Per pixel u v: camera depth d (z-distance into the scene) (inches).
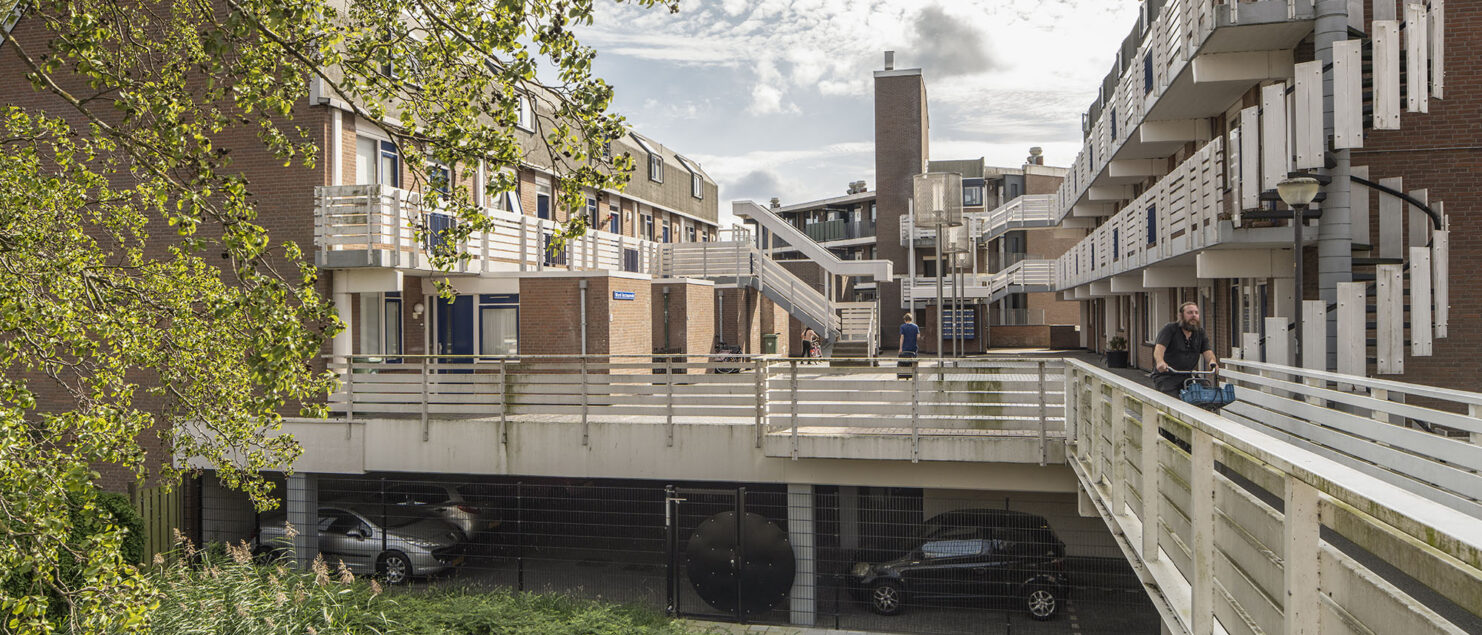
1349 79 419.5
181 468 388.8
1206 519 149.0
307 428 557.3
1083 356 1347.2
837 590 491.5
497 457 531.8
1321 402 405.1
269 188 641.0
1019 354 1498.5
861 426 479.2
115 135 272.1
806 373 874.8
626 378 513.7
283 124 638.5
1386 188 455.8
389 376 653.3
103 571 209.6
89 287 278.5
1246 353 459.5
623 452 514.3
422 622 437.1
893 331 1749.5
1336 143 422.3
